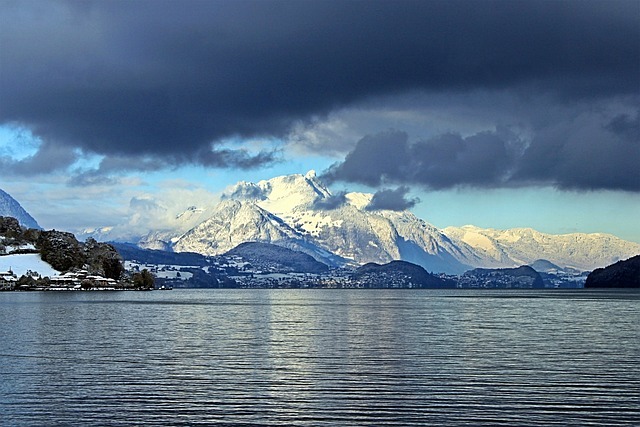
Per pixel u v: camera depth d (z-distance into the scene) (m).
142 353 82.94
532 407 53.75
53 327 122.44
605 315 175.25
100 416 51.28
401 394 58.16
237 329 121.00
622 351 86.00
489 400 56.03
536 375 66.94
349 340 99.81
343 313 184.12
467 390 59.78
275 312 188.62
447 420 50.34
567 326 131.88
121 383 62.47
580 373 68.06
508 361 76.56
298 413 52.16
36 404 54.56
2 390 59.28
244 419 50.59
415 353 83.56
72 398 56.50
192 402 55.31
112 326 126.38
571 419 50.50
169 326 127.69
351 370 69.94
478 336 107.38
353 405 54.44
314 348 88.69
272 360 77.06
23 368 70.56
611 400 55.97
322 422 49.88
